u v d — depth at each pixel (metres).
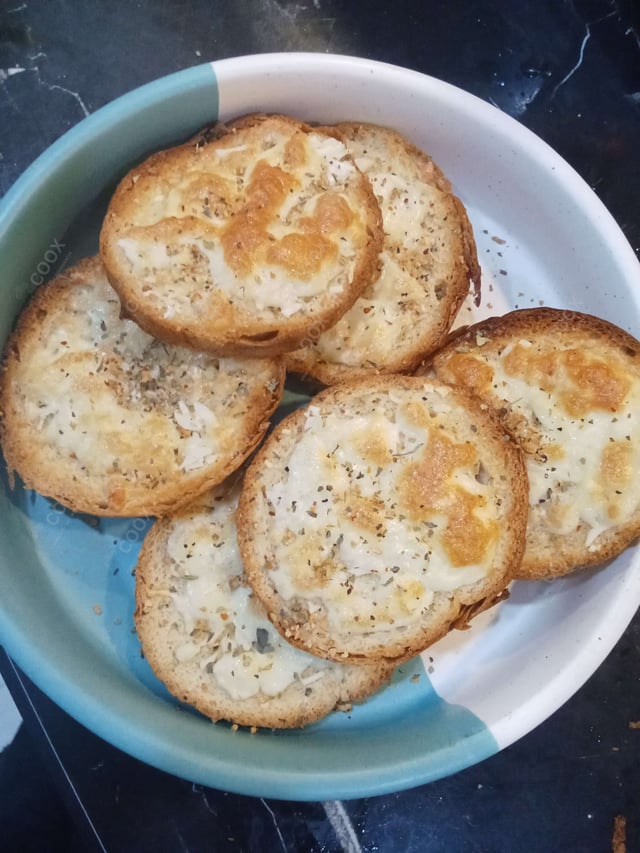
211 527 0.21
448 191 0.23
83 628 0.21
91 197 0.21
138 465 0.20
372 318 0.21
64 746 0.22
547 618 0.22
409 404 0.19
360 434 0.19
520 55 0.25
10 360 0.20
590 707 0.24
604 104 0.25
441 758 0.19
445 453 0.19
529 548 0.21
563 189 0.22
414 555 0.19
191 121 0.21
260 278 0.19
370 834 0.23
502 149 0.22
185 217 0.19
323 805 0.23
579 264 0.23
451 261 0.22
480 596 0.19
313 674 0.20
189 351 0.20
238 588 0.20
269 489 0.19
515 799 0.23
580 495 0.20
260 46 0.24
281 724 0.21
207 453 0.20
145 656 0.21
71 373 0.20
